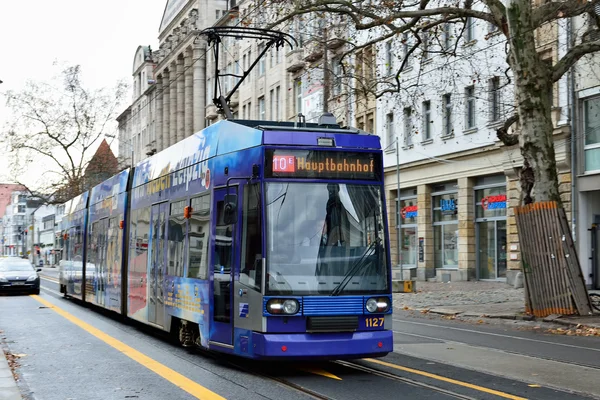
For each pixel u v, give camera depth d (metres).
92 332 17.20
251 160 10.65
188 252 13.01
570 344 14.35
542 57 29.34
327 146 10.64
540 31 29.19
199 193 12.64
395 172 41.09
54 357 12.98
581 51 19.94
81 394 9.48
